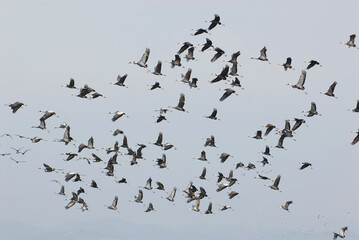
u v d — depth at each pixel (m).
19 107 94.06
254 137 107.00
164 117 104.56
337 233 105.12
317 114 99.38
